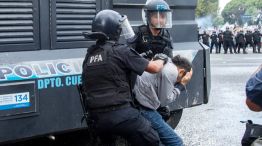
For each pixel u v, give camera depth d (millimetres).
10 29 4102
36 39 4266
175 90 3715
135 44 3891
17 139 3928
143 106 3684
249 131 3229
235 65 18828
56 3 4387
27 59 4098
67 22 4477
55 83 4160
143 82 3627
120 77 3299
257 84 2859
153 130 3432
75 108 4309
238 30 30391
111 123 3264
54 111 4160
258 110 2955
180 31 5395
